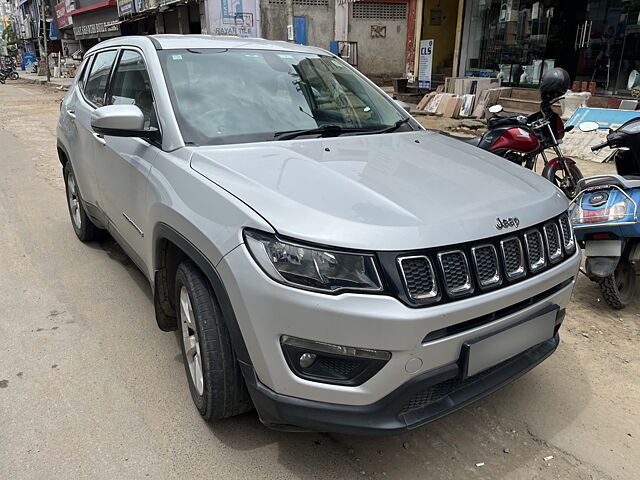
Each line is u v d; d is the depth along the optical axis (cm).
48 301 389
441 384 217
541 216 239
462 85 1180
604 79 1054
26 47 6081
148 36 353
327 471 237
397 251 197
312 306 194
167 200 260
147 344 335
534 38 1166
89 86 448
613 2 1015
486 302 210
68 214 595
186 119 287
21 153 964
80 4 3281
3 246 496
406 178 246
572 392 293
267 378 210
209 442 253
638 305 391
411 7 1461
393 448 251
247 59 338
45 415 269
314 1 1747
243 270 207
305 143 286
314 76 351
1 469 234
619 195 344
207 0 1716
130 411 273
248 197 222
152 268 293
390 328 192
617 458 245
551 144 534
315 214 206
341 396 202
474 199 232
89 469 236
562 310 256
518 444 254
